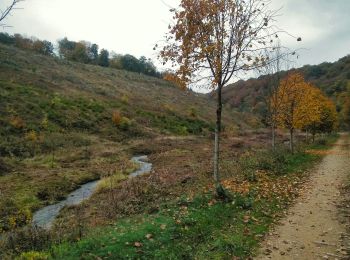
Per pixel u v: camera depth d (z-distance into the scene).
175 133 66.69
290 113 29.77
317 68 168.00
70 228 12.86
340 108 95.06
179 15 12.16
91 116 58.44
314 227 10.47
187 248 8.66
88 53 168.50
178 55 12.52
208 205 11.92
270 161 21.59
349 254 8.37
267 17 12.26
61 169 29.58
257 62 12.73
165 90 121.19
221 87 13.05
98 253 8.13
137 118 67.69
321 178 18.88
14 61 81.31
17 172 27.14
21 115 47.44
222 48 12.28
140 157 40.66
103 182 24.00
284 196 14.35
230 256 8.33
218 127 13.27
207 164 26.95
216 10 11.85
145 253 8.23
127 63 169.25
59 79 81.12
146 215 11.86
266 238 9.65
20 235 11.28
